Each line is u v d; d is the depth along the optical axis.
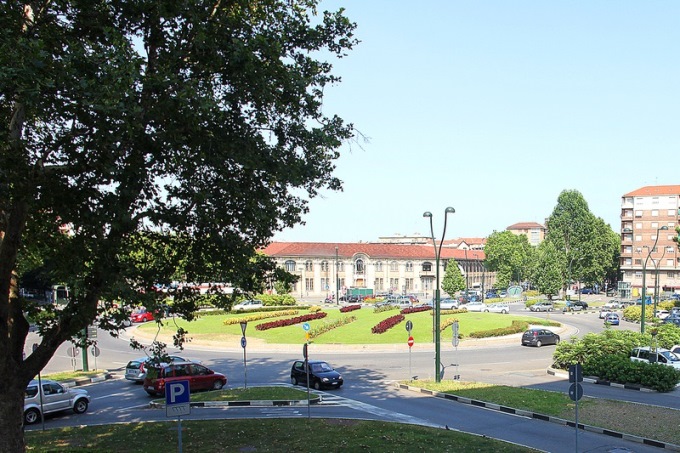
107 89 9.43
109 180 11.31
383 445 14.52
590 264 101.38
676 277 104.31
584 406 20.17
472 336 43.69
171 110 10.73
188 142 11.52
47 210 12.09
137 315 58.00
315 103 13.04
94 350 30.19
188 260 13.34
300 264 99.75
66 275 11.55
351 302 87.81
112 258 11.18
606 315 59.00
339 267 102.81
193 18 11.06
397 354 37.34
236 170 12.65
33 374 11.86
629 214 109.81
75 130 11.19
